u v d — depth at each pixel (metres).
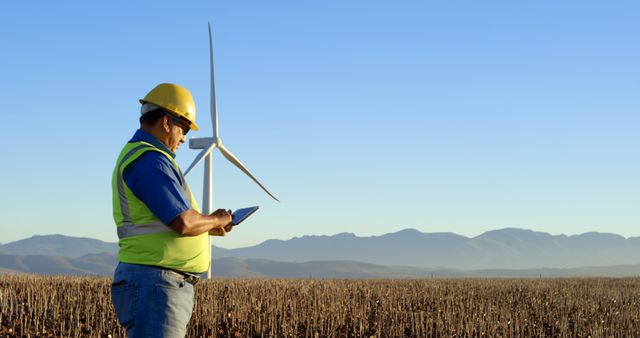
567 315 24.83
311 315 23.03
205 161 48.66
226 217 6.80
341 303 26.56
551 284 51.06
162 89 6.81
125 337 17.34
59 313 20.38
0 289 24.27
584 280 64.75
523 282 55.84
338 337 19.44
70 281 31.31
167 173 6.40
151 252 6.35
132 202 6.42
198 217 6.44
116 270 6.55
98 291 26.02
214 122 48.97
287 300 27.08
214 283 33.66
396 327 21.64
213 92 49.56
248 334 19.20
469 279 66.81
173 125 6.80
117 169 6.52
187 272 6.52
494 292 37.53
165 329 6.32
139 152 6.43
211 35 50.81
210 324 19.52
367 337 19.61
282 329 20.11
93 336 16.84
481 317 23.44
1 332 16.94
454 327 21.58
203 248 6.62
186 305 6.54
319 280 51.88
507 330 21.72
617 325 22.92
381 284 45.59
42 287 26.38
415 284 47.50
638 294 37.44
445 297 32.16
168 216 6.23
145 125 6.79
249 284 36.28
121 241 6.50
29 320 18.77
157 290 6.32
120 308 6.43
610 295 36.41
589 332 21.53
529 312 26.30
